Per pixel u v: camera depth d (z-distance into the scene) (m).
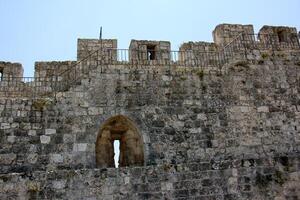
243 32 25.81
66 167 19.73
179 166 19.69
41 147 19.94
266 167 20.47
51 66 25.92
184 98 22.47
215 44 26.23
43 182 18.28
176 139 21.34
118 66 22.61
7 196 17.78
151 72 22.84
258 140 22.23
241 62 24.20
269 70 24.34
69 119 20.75
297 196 20.22
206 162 20.09
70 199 18.19
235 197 19.66
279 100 23.58
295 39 25.91
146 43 23.86
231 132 22.09
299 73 24.77
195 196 19.33
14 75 25.70
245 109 22.89
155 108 21.89
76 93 21.39
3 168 19.23
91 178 18.66
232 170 20.09
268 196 19.97
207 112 22.33
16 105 20.56
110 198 18.48
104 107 21.38
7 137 19.84
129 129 22.14
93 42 25.59
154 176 19.23
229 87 23.31
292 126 23.06
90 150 20.30
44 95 24.64
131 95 21.98
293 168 20.70
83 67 23.53
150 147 20.89
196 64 23.91
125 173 19.02
